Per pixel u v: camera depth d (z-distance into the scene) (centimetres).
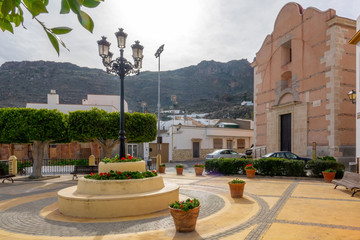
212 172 1658
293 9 2109
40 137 1470
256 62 2580
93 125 1625
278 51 2278
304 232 524
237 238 499
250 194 947
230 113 9950
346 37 1769
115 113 1716
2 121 1447
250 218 634
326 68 1784
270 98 2369
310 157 1877
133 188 759
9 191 1134
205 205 790
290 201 816
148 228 586
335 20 1712
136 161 892
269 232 528
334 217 630
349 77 1761
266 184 1186
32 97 13188
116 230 573
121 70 983
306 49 1966
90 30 129
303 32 2002
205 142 3503
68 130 1612
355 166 1198
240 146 3894
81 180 798
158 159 1902
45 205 848
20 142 1503
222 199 868
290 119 2138
